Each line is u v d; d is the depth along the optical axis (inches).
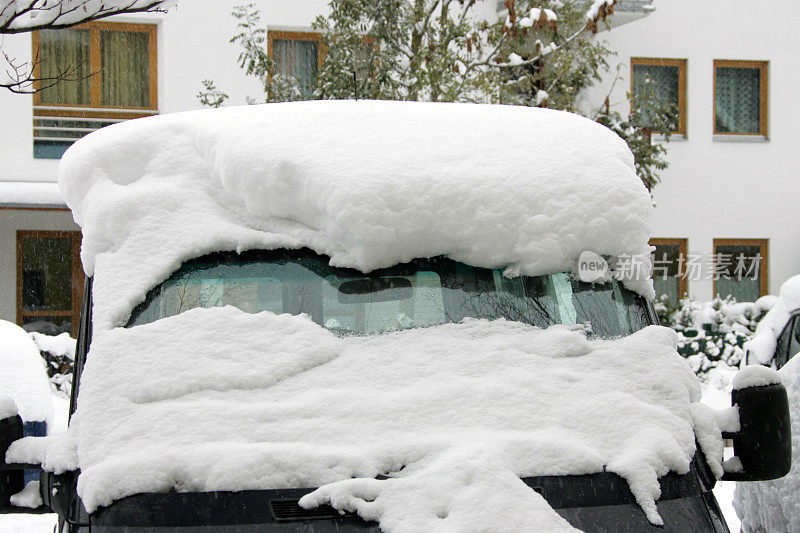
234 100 677.9
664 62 789.2
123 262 134.4
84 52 670.5
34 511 121.8
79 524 110.5
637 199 137.7
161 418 116.0
